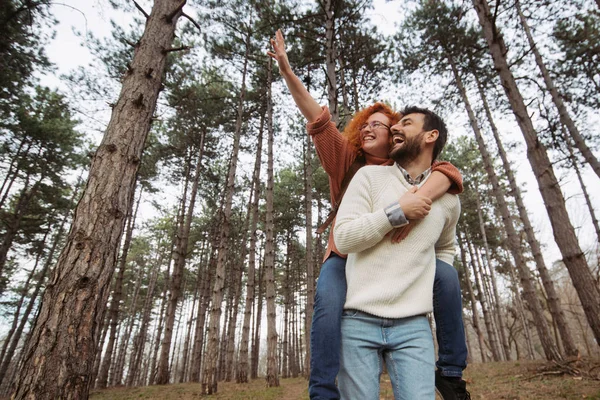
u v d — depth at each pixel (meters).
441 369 1.37
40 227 16.42
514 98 6.13
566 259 5.30
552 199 5.55
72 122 14.05
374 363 1.10
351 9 8.11
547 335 7.91
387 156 1.53
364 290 1.14
